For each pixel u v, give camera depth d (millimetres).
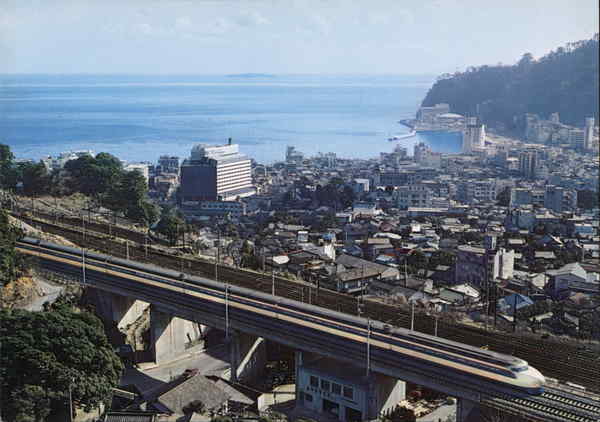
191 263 142250
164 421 78188
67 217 178000
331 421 89375
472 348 83250
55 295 114500
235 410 86812
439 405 91750
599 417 73438
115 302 118625
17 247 131500
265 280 131000
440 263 165250
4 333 82625
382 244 178500
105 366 85938
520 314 130000
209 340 121688
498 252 153750
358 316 104312
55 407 81625
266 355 111938
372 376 87188
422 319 109438
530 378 77625
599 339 120375
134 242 160625
